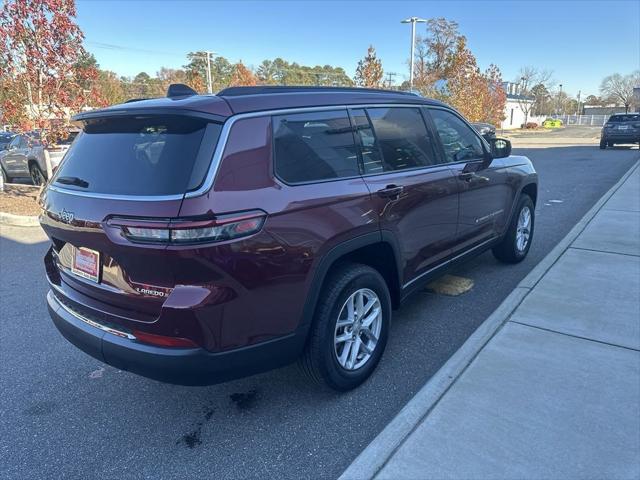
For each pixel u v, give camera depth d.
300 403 3.12
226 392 3.29
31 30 9.55
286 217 2.58
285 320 2.66
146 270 2.37
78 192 2.69
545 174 14.37
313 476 2.48
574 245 5.91
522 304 4.19
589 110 99.44
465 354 3.37
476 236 4.57
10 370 3.67
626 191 9.66
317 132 2.95
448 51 37.12
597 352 3.35
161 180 2.40
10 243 7.56
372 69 24.86
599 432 2.55
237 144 2.50
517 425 2.62
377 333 3.33
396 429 2.64
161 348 2.43
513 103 67.50
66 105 10.34
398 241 3.41
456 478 2.28
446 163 4.07
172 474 2.54
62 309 2.98
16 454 2.72
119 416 3.07
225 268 2.35
